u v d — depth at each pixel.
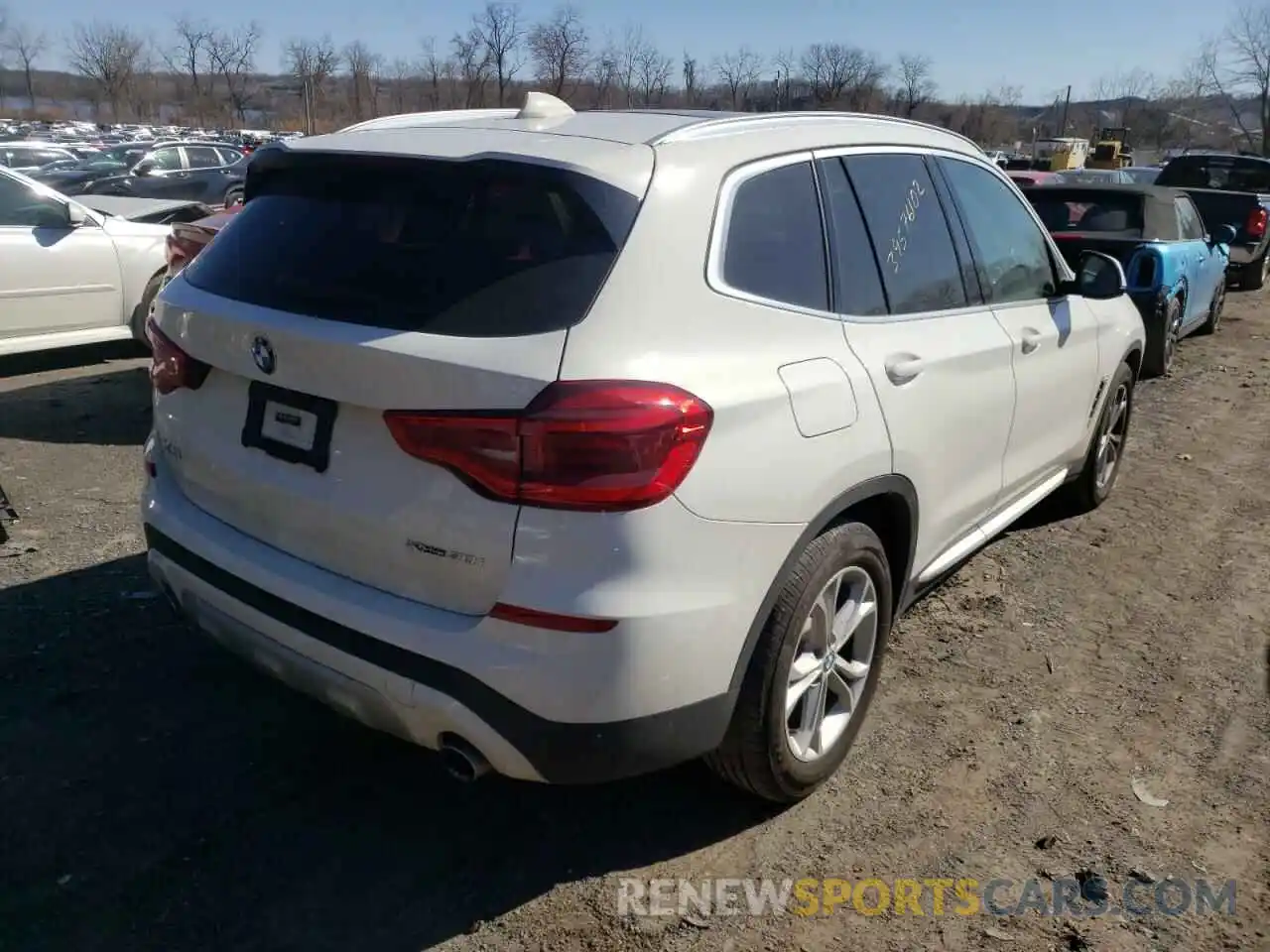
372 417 2.36
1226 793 3.10
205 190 16.98
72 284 7.65
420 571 2.35
